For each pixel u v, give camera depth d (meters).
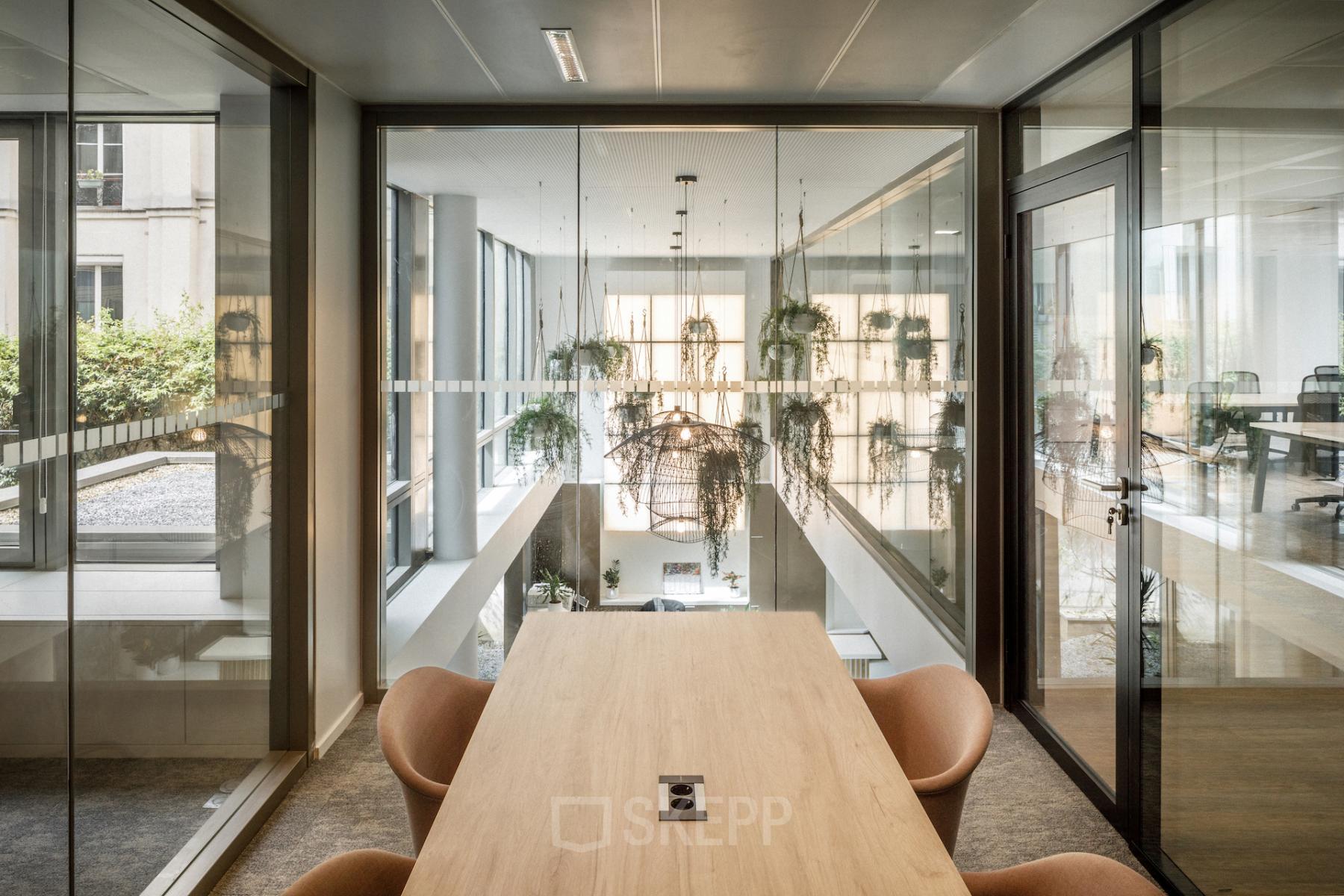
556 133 4.74
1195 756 3.01
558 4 3.21
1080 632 3.93
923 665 4.88
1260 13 2.63
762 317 4.81
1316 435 2.40
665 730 2.36
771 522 4.86
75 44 2.49
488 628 4.86
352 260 4.56
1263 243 2.61
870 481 4.86
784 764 2.17
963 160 4.79
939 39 3.62
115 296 2.69
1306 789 2.46
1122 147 3.47
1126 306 3.46
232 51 3.40
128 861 2.81
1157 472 3.24
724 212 4.77
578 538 4.86
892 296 4.81
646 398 4.84
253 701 3.67
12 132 2.23
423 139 4.72
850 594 4.87
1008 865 3.27
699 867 1.73
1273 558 2.58
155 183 2.90
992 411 4.79
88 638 2.60
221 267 3.34
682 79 4.18
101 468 2.63
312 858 3.30
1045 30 3.50
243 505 3.55
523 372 4.82
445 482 4.83
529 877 1.69
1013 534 4.67
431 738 2.75
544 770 2.13
